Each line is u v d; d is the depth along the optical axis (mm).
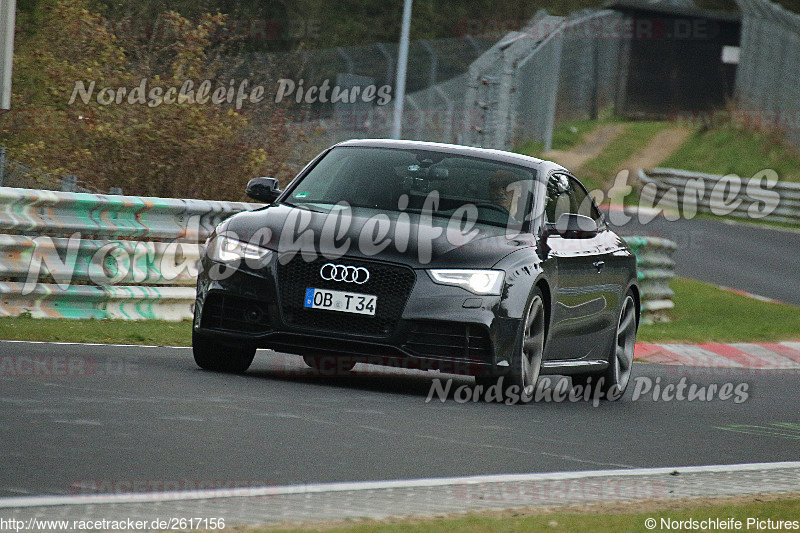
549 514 16484
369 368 35438
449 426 24375
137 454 18453
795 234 119750
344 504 16328
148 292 39719
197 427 21125
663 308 62969
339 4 179500
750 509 18000
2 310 35969
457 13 187500
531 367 29609
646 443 25328
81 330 34844
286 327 27734
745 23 174000
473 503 17078
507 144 130875
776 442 27547
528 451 22500
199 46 60000
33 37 60625
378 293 27594
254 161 56312
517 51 134875
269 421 22500
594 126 168750
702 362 50844
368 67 115812
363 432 22484
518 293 28281
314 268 27781
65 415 20938
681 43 176125
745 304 70938
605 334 34250
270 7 115938
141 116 55531
